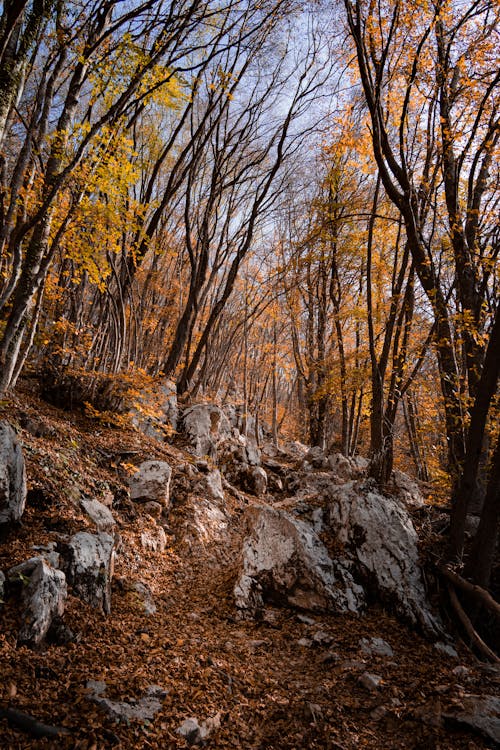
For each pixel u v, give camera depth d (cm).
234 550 805
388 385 914
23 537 457
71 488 595
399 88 824
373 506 677
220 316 1831
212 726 323
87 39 591
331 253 1612
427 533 693
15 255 556
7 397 713
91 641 396
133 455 854
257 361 2458
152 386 987
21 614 354
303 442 2388
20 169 551
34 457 596
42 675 325
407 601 576
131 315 1059
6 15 425
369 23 690
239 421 1742
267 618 557
